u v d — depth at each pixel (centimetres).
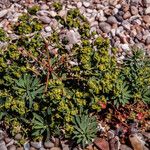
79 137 62
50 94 60
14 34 71
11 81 64
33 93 63
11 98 62
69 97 61
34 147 63
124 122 65
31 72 66
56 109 61
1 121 64
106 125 65
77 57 65
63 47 68
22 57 65
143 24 77
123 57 72
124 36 75
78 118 62
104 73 64
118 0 79
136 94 66
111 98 64
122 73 67
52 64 66
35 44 65
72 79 66
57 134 63
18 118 63
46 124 62
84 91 64
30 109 63
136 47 74
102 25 76
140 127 65
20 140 63
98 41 65
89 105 63
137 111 66
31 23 66
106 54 64
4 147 62
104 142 63
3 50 65
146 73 68
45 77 65
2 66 63
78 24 67
